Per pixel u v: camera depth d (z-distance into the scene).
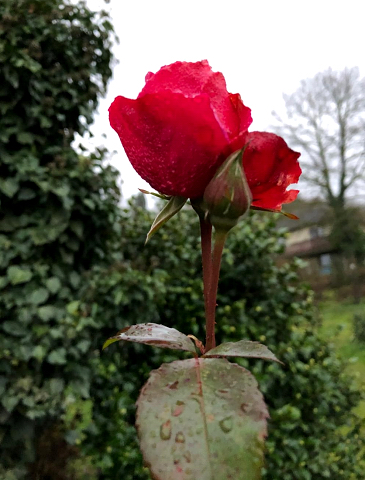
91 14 0.79
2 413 0.67
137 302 0.77
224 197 0.14
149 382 0.14
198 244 0.94
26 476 0.71
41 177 0.71
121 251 0.92
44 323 0.70
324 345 0.89
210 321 0.16
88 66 0.79
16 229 0.71
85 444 0.77
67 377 0.72
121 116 0.16
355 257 4.91
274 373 0.79
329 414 0.87
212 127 0.14
